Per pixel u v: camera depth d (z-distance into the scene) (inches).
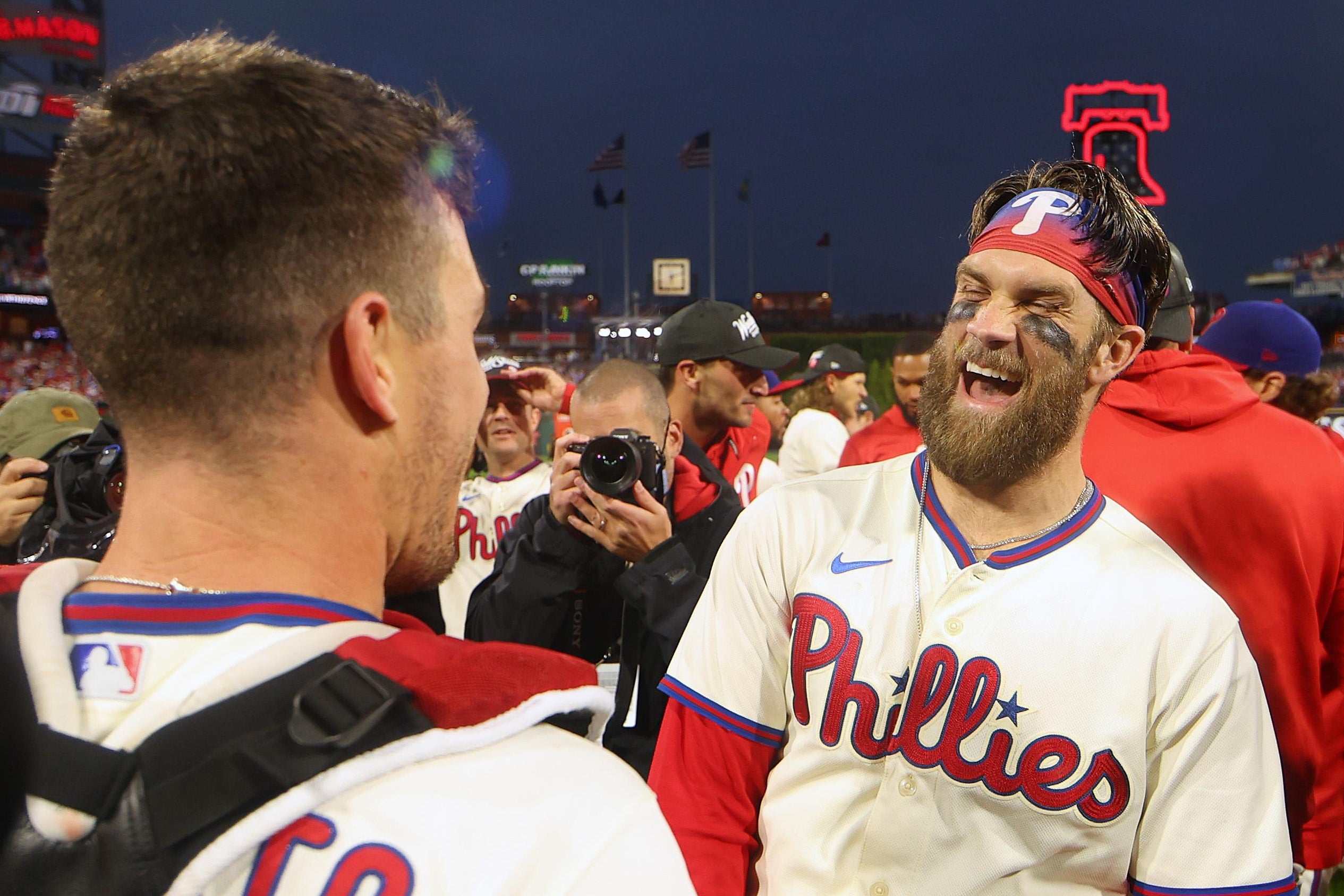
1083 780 43.3
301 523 21.0
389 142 21.9
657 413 87.0
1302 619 68.2
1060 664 44.0
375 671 18.1
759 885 48.3
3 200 1660.9
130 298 20.2
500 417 142.8
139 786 16.5
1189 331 75.6
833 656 47.0
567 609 82.8
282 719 17.4
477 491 143.9
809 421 226.4
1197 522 67.8
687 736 49.6
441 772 18.1
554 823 18.2
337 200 20.8
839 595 47.9
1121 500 69.4
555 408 144.1
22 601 19.6
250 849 16.5
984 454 45.6
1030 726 43.8
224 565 20.4
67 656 18.7
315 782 16.9
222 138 20.1
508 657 20.4
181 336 20.1
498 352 146.4
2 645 14.6
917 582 47.2
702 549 87.8
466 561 141.1
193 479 20.6
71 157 21.2
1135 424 70.6
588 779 19.4
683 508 88.8
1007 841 44.3
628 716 79.7
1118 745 43.2
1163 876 44.4
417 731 18.0
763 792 50.3
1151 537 48.1
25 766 14.3
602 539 78.5
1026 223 47.0
